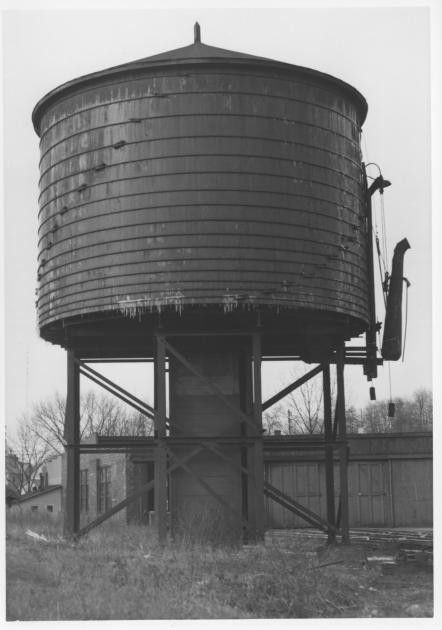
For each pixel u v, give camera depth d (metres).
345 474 22.81
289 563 18.61
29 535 23.83
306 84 21.91
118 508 22.36
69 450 23.05
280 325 22.73
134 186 21.22
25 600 15.46
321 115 22.08
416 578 19.17
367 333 24.64
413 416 77.25
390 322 24.33
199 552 19.84
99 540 22.20
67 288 21.95
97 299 21.33
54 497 51.22
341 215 22.19
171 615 14.97
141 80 21.48
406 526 37.88
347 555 21.23
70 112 22.34
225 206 20.91
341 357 23.59
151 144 21.22
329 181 21.98
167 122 21.22
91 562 18.86
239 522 22.83
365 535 30.61
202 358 23.59
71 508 22.91
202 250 20.77
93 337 23.69
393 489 38.19
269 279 20.88
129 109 21.48
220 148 21.06
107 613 14.93
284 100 21.58
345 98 22.83
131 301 20.94
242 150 21.12
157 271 20.84
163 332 21.64
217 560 19.09
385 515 38.06
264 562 18.73
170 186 21.00
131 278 21.02
